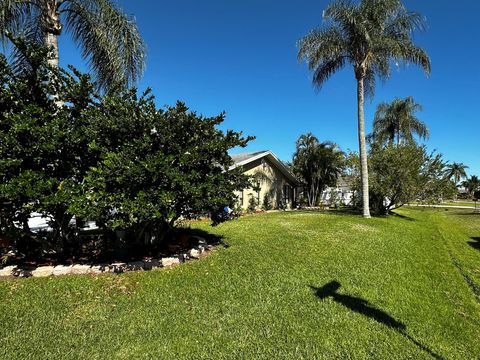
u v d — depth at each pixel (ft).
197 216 19.98
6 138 14.79
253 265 19.24
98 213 15.34
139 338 10.92
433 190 54.08
